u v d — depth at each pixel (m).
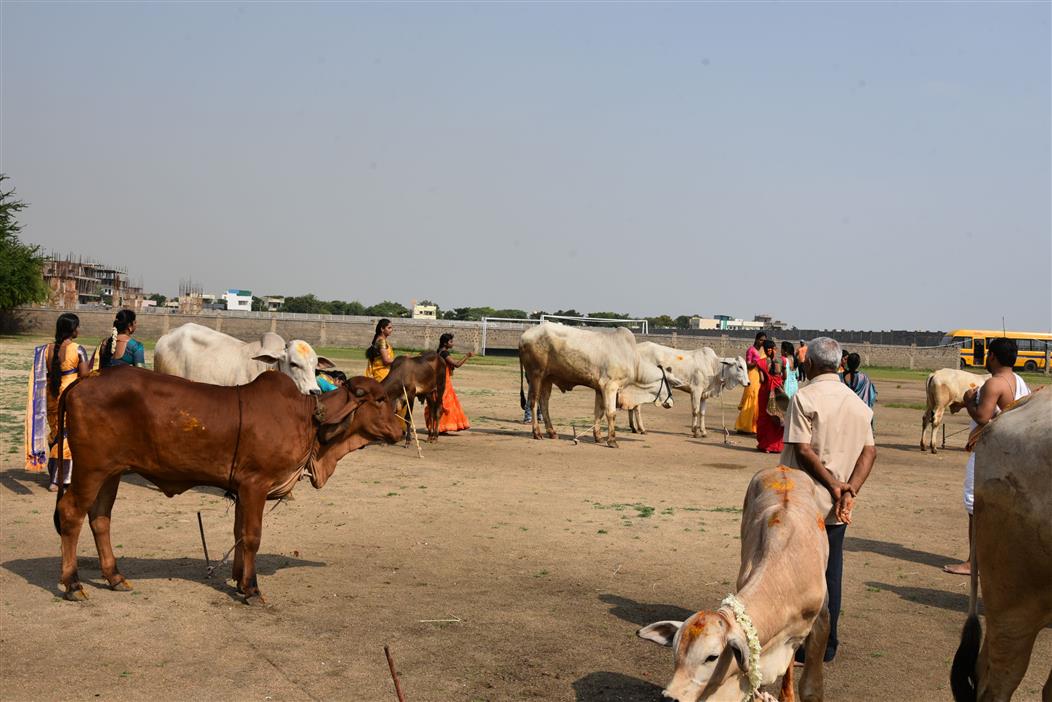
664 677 5.77
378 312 135.88
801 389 5.88
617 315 84.25
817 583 4.75
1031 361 63.38
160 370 11.39
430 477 12.73
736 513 10.82
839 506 5.68
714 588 7.72
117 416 6.88
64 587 7.06
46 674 5.55
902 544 9.62
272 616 6.73
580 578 7.93
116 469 6.98
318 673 5.69
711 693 4.12
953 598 7.71
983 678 5.09
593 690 5.54
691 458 15.50
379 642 6.25
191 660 5.85
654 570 8.23
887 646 6.49
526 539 9.28
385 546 8.87
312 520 9.91
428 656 6.01
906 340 74.75
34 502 10.20
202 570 7.86
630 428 19.62
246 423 7.07
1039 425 4.73
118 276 149.00
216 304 132.38
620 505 11.12
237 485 7.15
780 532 4.80
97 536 7.17
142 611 6.74
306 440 7.44
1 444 14.12
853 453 5.79
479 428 18.72
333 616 6.76
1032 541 4.72
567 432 18.62
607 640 6.39
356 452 14.81
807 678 5.14
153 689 5.39
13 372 28.06
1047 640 6.71
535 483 12.50
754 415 19.48
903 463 16.02
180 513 9.98
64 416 6.98
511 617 6.82
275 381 7.40
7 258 59.50
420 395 16.11
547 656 6.06
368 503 10.84
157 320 66.12
